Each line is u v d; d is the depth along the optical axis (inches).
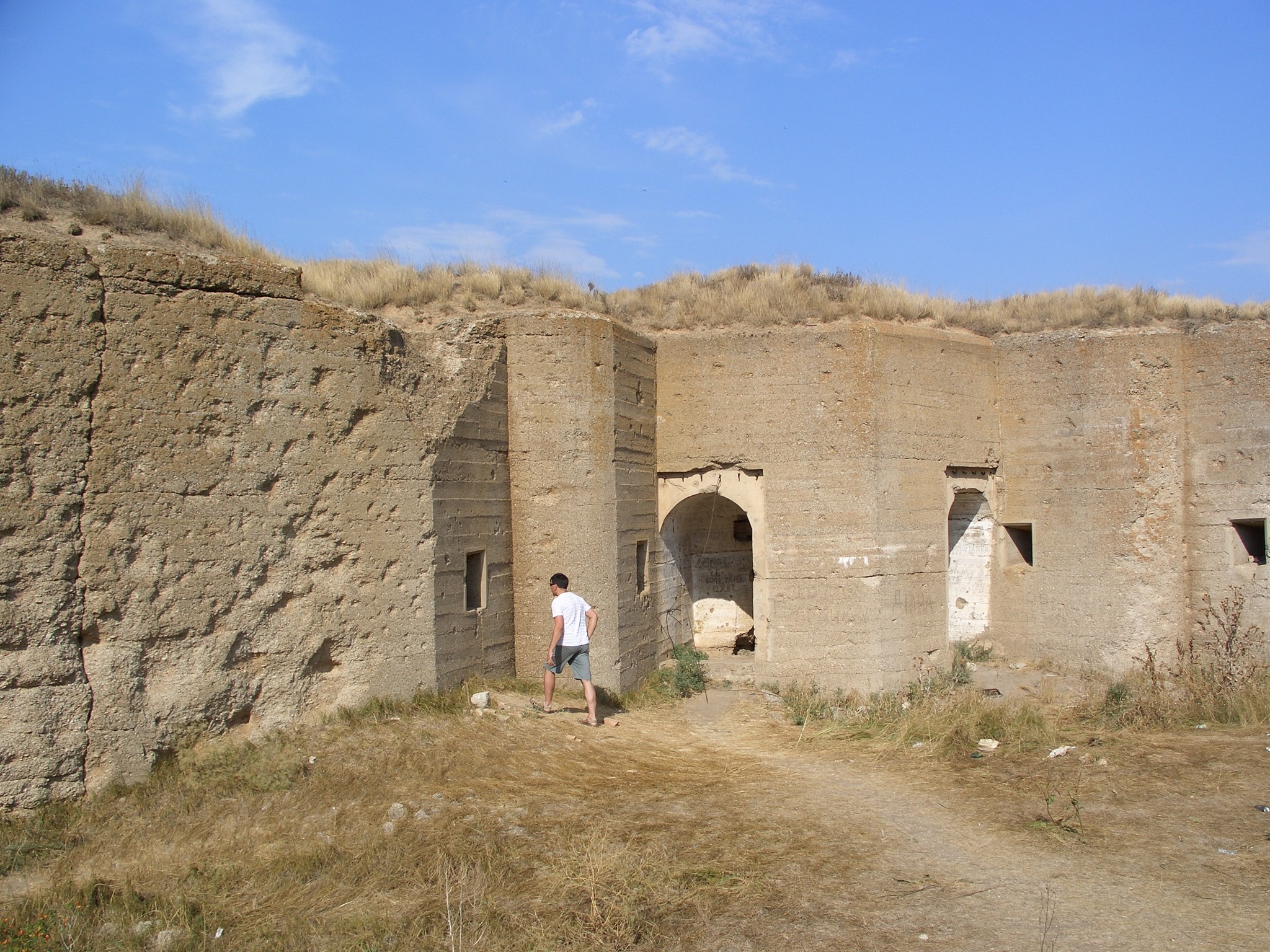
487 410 470.0
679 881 245.4
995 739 397.1
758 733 443.5
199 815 292.2
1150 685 462.6
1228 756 336.5
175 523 324.5
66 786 295.7
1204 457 564.4
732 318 588.1
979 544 636.1
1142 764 334.6
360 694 379.2
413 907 235.0
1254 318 569.9
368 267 554.3
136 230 375.6
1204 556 561.9
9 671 286.2
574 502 495.8
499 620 474.9
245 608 344.2
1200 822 276.7
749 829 287.3
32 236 296.8
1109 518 583.5
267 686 351.9
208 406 334.0
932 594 579.8
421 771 329.7
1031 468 612.4
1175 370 574.6
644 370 562.9
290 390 358.6
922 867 255.3
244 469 344.2
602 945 211.6
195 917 232.7
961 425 602.5
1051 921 219.3
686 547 642.8
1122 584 577.0
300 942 218.7
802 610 556.7
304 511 362.0
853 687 549.0
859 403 553.9
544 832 282.2
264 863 264.1
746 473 573.6
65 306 299.7
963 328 626.2
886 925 220.2
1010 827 284.2
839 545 553.6
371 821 290.8
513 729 386.9
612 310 585.9
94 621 305.1
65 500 297.7
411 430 401.7
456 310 502.0
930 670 569.0
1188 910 221.8
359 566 381.1
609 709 474.0
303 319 363.6
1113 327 598.9
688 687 534.3
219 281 339.0
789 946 211.5
